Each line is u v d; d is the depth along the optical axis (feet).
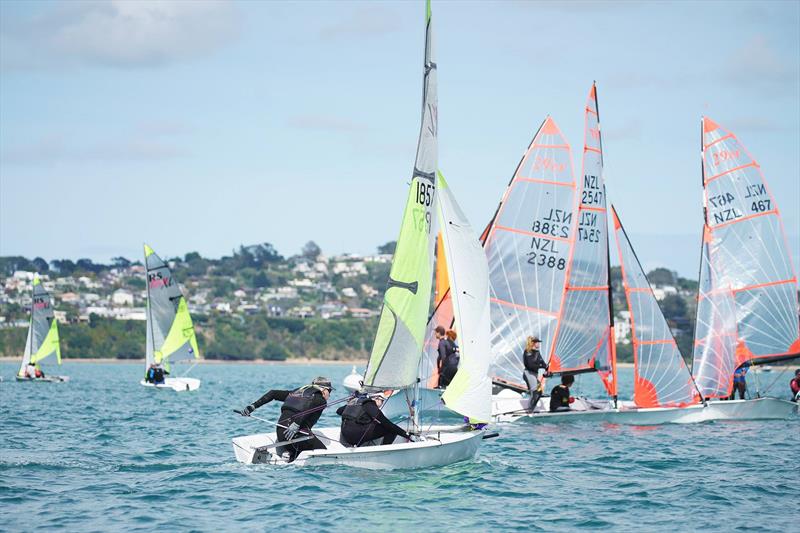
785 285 282.15
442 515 132.16
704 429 237.04
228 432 232.94
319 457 157.07
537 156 279.69
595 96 270.67
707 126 282.36
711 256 278.67
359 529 123.85
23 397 388.37
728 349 274.16
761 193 283.18
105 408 321.93
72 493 141.69
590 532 125.39
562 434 224.33
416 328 168.55
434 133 173.06
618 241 257.75
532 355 257.14
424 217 170.40
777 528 127.75
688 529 126.93
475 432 175.22
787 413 266.98
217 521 126.11
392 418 240.94
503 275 277.85
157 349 508.53
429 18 172.24
